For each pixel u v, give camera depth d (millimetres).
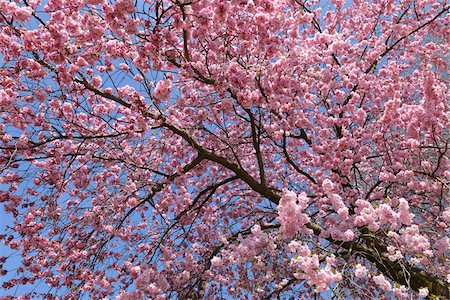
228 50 6500
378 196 6586
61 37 4891
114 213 6711
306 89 6723
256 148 6852
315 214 7254
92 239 6617
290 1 7430
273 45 5652
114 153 7109
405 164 6871
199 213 8016
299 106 7090
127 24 4898
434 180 6387
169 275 6711
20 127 5684
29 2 5395
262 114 7145
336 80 7703
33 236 6145
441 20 8586
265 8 5402
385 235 5246
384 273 5602
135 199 6426
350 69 7516
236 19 5621
